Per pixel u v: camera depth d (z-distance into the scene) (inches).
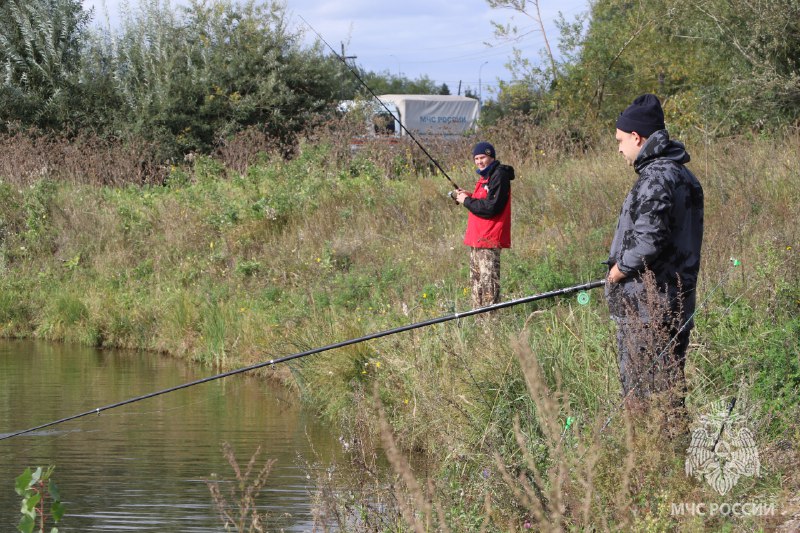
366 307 426.3
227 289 524.4
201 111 968.3
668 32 826.2
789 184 438.6
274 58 1016.9
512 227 502.3
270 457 279.9
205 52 1007.6
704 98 697.6
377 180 620.7
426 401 261.0
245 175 695.7
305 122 975.0
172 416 342.0
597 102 856.3
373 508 190.9
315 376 360.8
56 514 157.9
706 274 305.9
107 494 244.5
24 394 382.6
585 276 388.2
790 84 611.5
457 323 314.7
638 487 162.2
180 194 661.3
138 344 514.9
